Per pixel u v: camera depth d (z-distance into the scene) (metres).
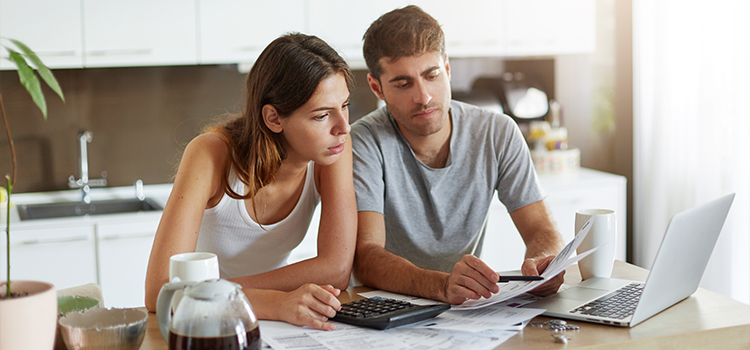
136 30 2.61
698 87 2.85
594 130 3.47
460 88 3.34
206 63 2.83
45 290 0.78
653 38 3.07
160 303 0.85
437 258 1.67
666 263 0.99
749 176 2.62
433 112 1.50
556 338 0.93
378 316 1.01
